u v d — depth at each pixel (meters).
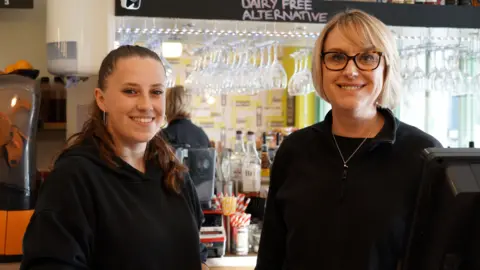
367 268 1.50
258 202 3.08
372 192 1.54
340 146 1.64
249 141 3.23
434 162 0.94
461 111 4.00
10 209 2.55
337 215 1.57
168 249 1.51
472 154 0.94
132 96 1.49
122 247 1.43
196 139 4.05
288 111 5.95
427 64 3.38
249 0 2.78
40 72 3.46
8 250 2.55
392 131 1.57
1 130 2.55
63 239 1.36
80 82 2.92
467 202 0.92
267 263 1.82
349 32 1.54
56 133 3.43
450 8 2.99
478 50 3.24
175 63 3.75
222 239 2.60
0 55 3.42
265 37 3.28
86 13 2.70
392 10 2.94
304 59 3.33
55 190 1.40
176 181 1.62
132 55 1.52
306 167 1.68
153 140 1.63
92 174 1.45
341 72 1.56
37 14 3.46
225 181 3.18
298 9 2.84
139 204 1.51
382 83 1.60
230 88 3.36
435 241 0.97
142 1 2.70
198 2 2.73
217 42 3.24
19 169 2.56
